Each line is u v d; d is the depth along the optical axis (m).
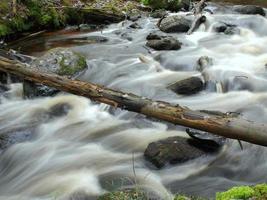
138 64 10.38
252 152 6.29
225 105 8.09
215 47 11.48
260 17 13.27
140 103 5.73
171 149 6.18
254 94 8.55
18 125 7.68
